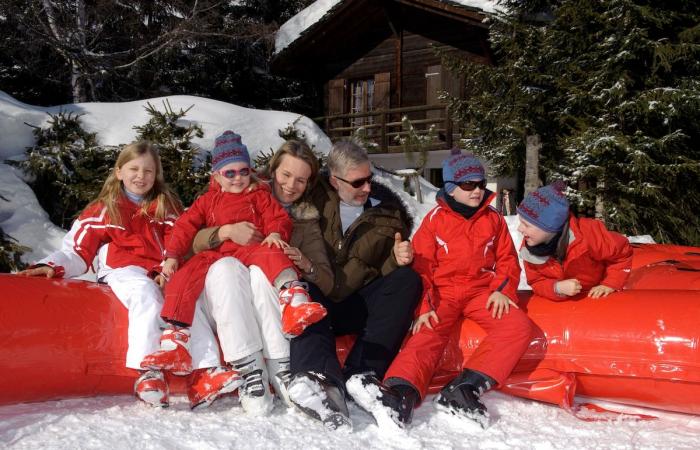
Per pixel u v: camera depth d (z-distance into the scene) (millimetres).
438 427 2750
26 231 6844
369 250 3094
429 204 11055
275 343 2904
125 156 3264
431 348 3000
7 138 7602
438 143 15742
